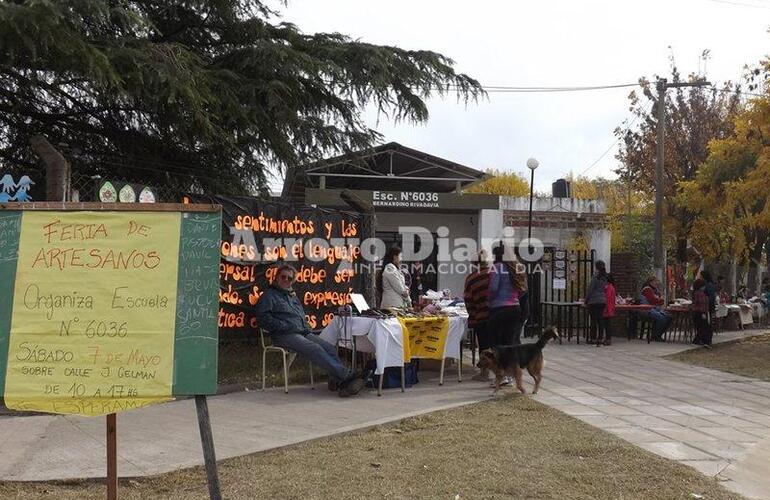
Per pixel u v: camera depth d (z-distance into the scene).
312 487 4.93
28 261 4.21
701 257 24.28
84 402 4.09
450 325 9.15
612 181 38.47
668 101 24.98
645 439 6.42
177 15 11.73
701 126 24.38
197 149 11.90
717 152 18.41
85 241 4.25
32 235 4.25
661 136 18.72
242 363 9.51
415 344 9.12
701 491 4.98
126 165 11.75
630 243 23.28
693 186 19.56
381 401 7.95
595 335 14.85
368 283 10.81
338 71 11.42
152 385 4.11
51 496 4.77
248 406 7.57
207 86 10.00
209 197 9.21
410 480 5.09
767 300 22.94
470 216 18.08
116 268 4.22
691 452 6.04
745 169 17.77
